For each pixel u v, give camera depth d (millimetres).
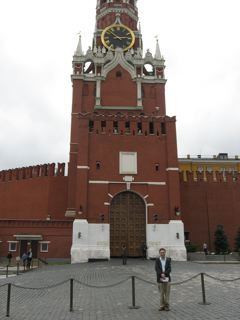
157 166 46062
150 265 33531
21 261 43188
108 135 46531
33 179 56688
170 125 47375
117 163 45594
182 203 51750
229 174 53406
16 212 56094
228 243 48406
